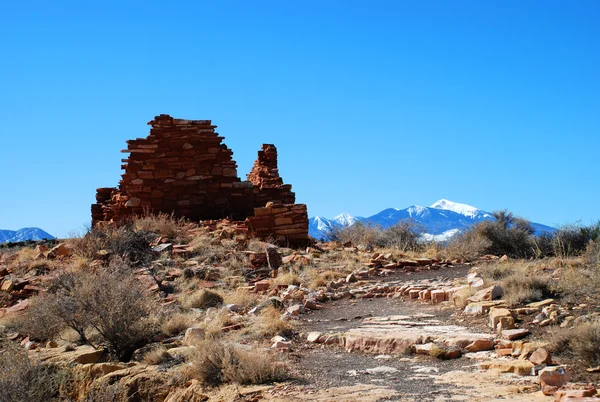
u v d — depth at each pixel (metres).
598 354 8.77
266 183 30.16
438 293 14.63
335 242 25.47
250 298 16.09
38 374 10.72
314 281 18.12
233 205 28.67
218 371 9.87
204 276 18.64
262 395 8.84
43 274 19.58
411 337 10.91
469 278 15.46
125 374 10.55
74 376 11.05
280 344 11.30
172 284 17.81
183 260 20.50
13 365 10.74
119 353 12.34
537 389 8.08
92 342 13.13
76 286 13.70
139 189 28.22
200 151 28.70
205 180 28.56
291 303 15.41
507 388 8.16
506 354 9.78
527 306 12.16
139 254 20.84
